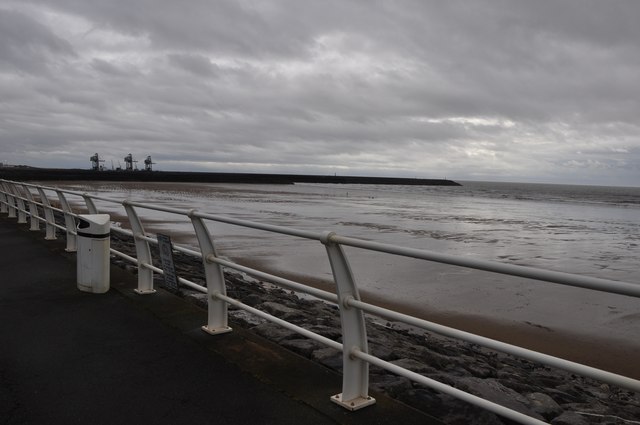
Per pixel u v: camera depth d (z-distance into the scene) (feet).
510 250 69.82
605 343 29.27
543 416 15.62
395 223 102.06
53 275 24.81
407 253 9.26
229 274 42.50
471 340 8.70
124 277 23.98
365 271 47.03
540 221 126.21
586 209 203.21
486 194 356.79
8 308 19.02
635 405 21.07
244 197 189.88
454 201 229.66
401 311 34.60
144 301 19.90
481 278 44.52
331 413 11.10
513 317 33.73
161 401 11.61
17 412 10.98
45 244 34.53
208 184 369.91
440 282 43.01
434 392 14.34
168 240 18.03
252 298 28.43
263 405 11.49
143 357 14.28
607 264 61.11
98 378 12.83
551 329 31.53
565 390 21.31
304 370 13.47
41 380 12.67
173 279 18.20
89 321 17.52
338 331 22.31
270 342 15.61
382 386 14.07
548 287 41.81
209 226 78.38
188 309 18.88
